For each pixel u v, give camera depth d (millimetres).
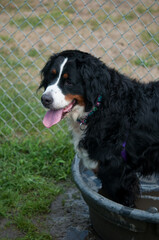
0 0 7711
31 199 3162
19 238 2707
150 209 2209
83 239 2752
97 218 2568
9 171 3494
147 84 2682
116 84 2555
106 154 2535
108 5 7266
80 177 2621
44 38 6410
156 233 2250
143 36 6223
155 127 2551
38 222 2914
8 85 5090
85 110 2631
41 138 4066
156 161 2656
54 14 7062
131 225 2273
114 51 5871
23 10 7344
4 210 2994
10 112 4484
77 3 7414
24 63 5652
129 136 2533
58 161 3609
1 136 4137
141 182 3105
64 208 3088
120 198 2693
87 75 2529
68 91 2607
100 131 2562
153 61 5422
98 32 6473
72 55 2621
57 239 2746
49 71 2746
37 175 3510
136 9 7051
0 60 5758
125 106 2529
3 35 6633
